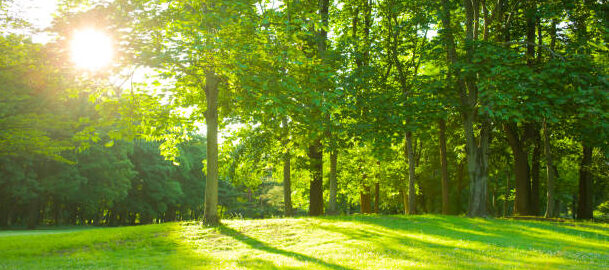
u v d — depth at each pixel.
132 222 69.75
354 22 26.28
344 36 25.66
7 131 15.11
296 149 24.05
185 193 71.81
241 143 25.97
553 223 21.36
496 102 15.78
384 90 21.86
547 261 10.60
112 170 49.75
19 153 16.80
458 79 21.17
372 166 32.00
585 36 20.56
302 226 17.78
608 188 38.22
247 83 13.76
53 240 15.09
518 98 15.95
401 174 34.22
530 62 24.03
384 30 25.72
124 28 14.37
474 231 16.95
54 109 21.30
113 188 49.91
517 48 23.52
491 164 34.00
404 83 24.72
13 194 41.56
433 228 17.59
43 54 13.23
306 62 15.03
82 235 16.36
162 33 16.41
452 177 42.47
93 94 15.61
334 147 20.23
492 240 14.51
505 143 30.78
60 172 44.81
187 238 15.61
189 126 21.08
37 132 15.65
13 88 14.61
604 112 14.12
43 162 44.44
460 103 20.73
